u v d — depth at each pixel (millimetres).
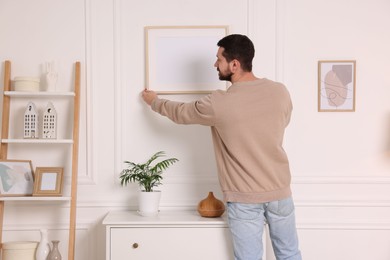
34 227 2898
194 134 2945
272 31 2953
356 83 2951
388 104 2941
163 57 2926
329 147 2949
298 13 2943
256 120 2326
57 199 2695
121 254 2482
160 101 2615
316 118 2953
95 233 2914
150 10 2947
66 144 2928
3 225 2889
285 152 2670
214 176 2934
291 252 2457
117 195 2922
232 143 2348
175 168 2936
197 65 2924
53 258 2641
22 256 2658
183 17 2943
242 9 2953
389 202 2926
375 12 2936
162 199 2920
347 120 2943
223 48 2469
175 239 2490
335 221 2928
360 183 2936
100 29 2939
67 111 2936
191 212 2836
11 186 2779
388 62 2932
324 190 2943
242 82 2391
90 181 2910
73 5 2939
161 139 2943
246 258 2367
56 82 2896
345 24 2938
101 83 2936
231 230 2398
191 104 2457
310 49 2939
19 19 2932
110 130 2936
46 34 2936
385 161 2947
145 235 2486
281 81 2941
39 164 2918
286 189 2393
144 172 2717
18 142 2795
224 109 2320
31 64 2928
